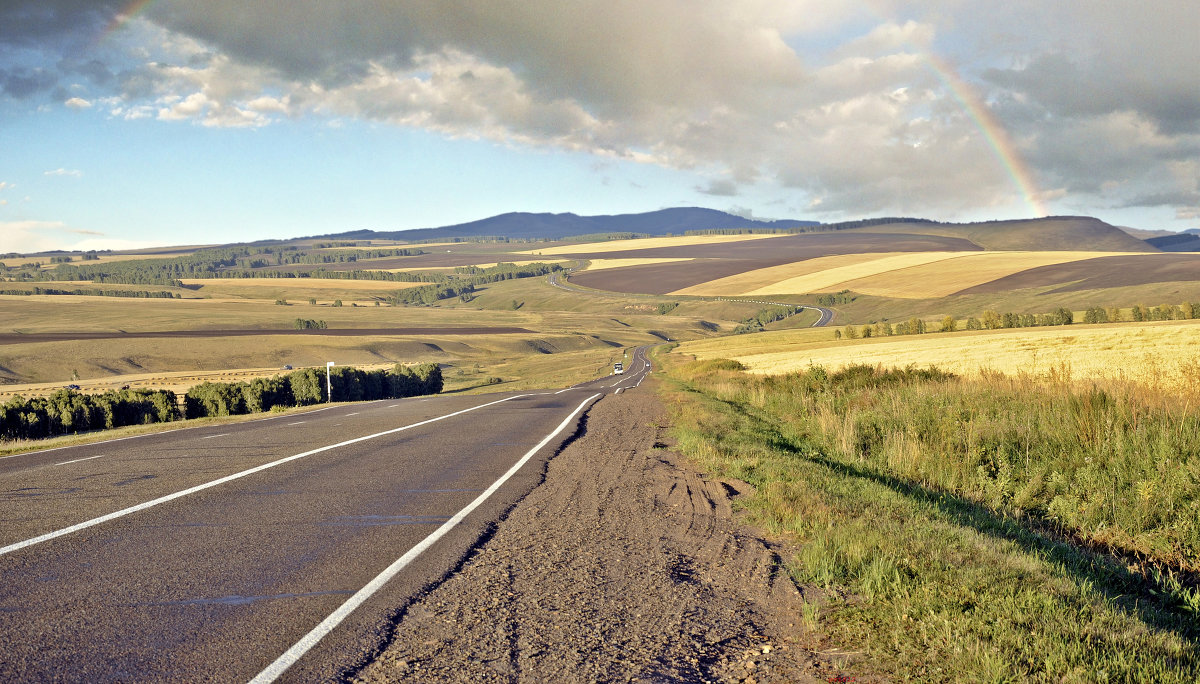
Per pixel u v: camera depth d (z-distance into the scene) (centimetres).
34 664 388
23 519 728
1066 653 409
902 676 399
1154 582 649
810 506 766
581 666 403
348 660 401
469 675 387
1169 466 899
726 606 505
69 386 10631
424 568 571
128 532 676
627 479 982
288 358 14762
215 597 498
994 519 823
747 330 19975
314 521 727
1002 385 1597
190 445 1380
